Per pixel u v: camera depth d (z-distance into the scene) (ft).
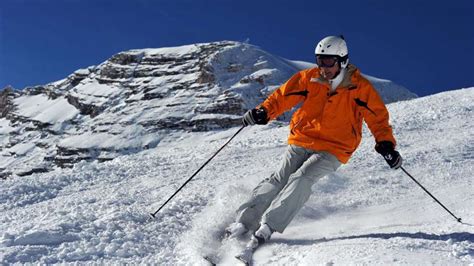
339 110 13.26
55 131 472.44
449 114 40.19
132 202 16.34
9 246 11.82
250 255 11.43
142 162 24.73
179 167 23.20
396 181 19.39
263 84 428.15
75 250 11.80
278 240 12.87
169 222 14.23
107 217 14.01
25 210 15.64
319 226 14.56
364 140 31.68
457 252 10.43
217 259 11.82
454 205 16.30
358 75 13.32
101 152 398.83
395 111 48.57
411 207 16.31
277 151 28.04
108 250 11.91
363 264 9.80
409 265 9.52
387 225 14.40
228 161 24.80
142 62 511.81
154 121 420.36
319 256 10.71
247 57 458.09
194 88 448.24
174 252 12.26
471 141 27.30
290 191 12.67
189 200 16.21
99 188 18.84
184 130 403.13
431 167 21.42
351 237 12.66
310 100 13.64
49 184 19.26
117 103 473.26
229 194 16.44
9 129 518.78
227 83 436.76
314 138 13.50
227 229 12.95
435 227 13.58
